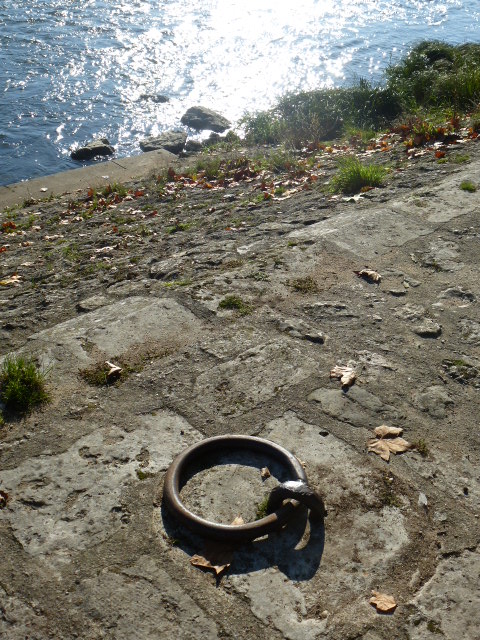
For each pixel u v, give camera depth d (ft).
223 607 3.04
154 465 3.77
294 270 5.64
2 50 23.82
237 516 3.48
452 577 3.16
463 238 6.07
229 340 4.78
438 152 8.51
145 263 6.63
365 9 30.48
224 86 21.85
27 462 3.81
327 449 3.86
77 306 5.53
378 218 6.43
